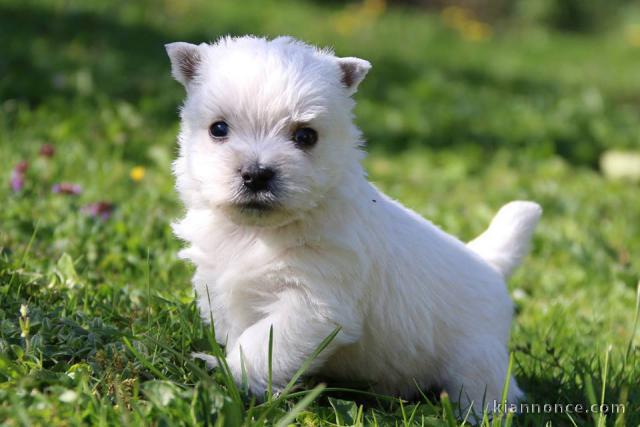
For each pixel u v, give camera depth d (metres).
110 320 0.80
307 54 0.76
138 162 1.23
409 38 2.91
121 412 0.68
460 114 1.93
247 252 0.75
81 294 0.84
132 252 0.94
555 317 0.93
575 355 0.86
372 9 3.34
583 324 0.94
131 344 0.74
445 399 0.71
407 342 0.78
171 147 1.31
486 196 1.36
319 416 0.73
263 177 0.72
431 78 2.24
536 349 0.87
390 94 2.02
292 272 0.74
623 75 2.89
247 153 0.73
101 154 1.21
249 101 0.74
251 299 0.76
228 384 0.71
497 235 0.85
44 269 0.87
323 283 0.74
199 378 0.72
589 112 2.13
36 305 0.80
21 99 1.41
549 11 4.08
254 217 0.73
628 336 0.92
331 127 0.75
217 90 0.74
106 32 1.97
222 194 0.73
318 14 3.04
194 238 0.77
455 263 0.80
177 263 0.93
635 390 0.81
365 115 1.81
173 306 0.82
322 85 0.75
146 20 2.18
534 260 1.09
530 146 1.73
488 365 0.79
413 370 0.79
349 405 0.74
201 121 0.75
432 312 0.78
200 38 2.09
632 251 1.14
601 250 1.11
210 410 0.69
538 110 2.08
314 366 0.75
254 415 0.71
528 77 2.58
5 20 1.87
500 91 2.29
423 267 0.78
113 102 1.48
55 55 1.67
